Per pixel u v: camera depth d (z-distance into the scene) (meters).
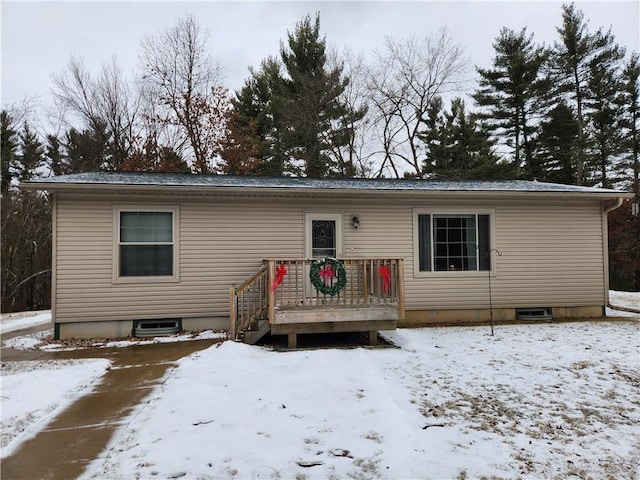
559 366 4.82
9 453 2.77
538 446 2.82
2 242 14.98
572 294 8.30
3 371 4.76
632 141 19.66
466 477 2.40
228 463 2.55
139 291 6.93
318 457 2.63
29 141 19.11
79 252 6.72
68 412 3.50
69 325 6.66
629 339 6.30
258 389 3.93
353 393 3.84
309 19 19.31
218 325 7.21
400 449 2.71
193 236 7.18
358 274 6.29
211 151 18.52
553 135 20.41
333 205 7.70
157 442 2.84
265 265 6.31
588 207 8.41
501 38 21.55
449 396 3.80
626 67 20.09
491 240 8.09
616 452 2.75
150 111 19.25
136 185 6.44
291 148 18.89
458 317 7.98
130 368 4.86
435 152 20.20
